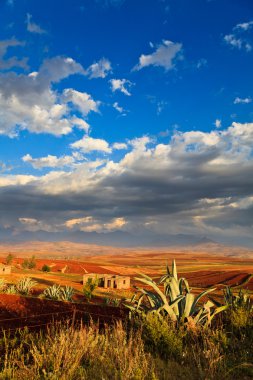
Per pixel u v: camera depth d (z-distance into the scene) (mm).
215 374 6207
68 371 5949
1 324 10586
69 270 95500
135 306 10078
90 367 6465
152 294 10117
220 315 10695
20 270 70312
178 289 9992
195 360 7023
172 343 7773
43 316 12227
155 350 7758
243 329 9227
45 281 47875
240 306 10305
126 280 50156
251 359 7152
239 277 79875
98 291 38406
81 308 14297
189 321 8945
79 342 7109
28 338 8992
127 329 9211
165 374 6215
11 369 6047
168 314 9391
